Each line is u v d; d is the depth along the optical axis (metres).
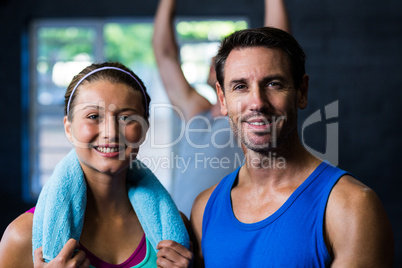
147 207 1.32
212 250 1.27
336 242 1.14
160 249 1.26
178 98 2.39
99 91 1.22
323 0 5.05
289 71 1.20
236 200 1.31
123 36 5.44
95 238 1.28
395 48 5.04
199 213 1.38
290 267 1.15
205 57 5.18
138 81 1.30
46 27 5.29
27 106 5.25
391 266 1.15
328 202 1.17
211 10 5.01
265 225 1.21
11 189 5.17
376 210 1.13
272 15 2.25
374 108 5.08
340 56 5.07
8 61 5.14
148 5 5.09
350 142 5.11
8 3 5.12
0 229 5.14
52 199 1.21
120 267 1.26
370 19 5.04
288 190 1.23
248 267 1.20
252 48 1.20
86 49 5.34
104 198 1.29
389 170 5.09
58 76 5.32
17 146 5.16
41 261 1.15
